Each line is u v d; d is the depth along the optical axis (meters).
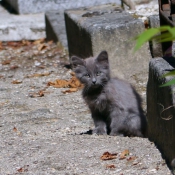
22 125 11.21
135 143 8.72
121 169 7.43
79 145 8.90
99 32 13.95
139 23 14.12
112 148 8.52
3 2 24.39
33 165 7.96
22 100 13.57
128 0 16.52
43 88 14.77
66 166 7.78
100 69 10.41
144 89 13.88
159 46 14.15
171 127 6.99
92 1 21.77
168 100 7.04
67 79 15.57
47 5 21.77
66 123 11.34
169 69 7.55
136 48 2.99
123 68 14.27
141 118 10.33
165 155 7.58
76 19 15.95
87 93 10.41
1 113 12.41
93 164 7.79
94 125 11.11
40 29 21.09
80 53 15.68
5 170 7.82
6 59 18.33
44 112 12.30
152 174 7.01
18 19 21.30
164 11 9.27
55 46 19.23
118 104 10.18
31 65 17.41
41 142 9.34
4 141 9.64
